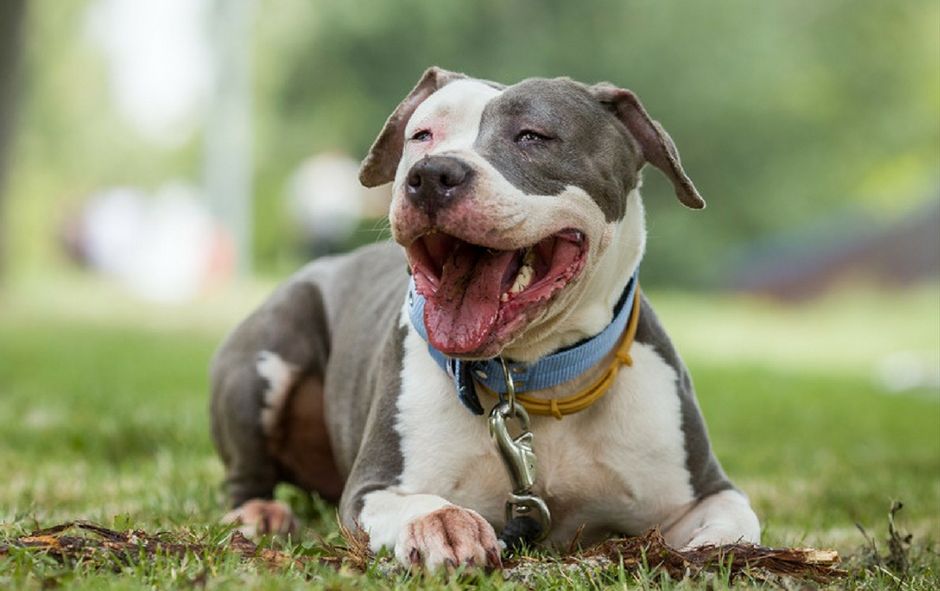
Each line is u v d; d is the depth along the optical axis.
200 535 4.41
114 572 3.84
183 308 23.59
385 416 4.72
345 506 4.70
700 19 38.59
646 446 4.66
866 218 35.34
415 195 4.11
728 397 12.40
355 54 39.84
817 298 33.28
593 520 4.76
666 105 38.41
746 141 39.31
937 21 42.19
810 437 9.84
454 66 38.59
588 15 38.19
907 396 13.90
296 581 3.75
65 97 49.66
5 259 23.83
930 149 42.19
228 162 35.31
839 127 41.66
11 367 13.23
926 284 31.78
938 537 5.65
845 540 5.53
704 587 3.86
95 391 10.86
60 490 6.28
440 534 3.98
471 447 4.60
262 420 5.96
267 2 40.81
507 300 4.22
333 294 6.03
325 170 29.89
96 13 50.50
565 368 4.55
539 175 4.32
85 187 52.31
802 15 41.94
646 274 37.25
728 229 39.44
